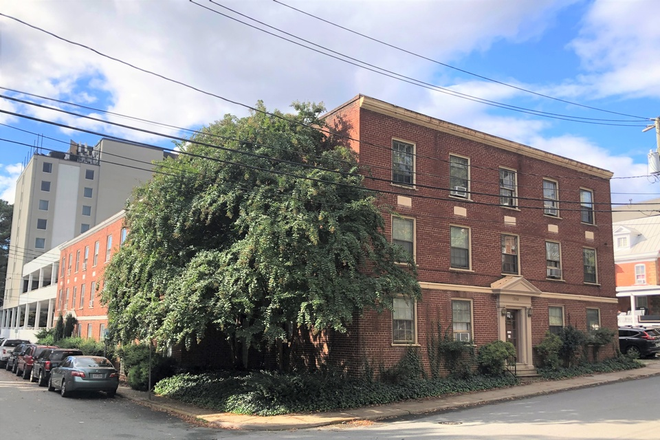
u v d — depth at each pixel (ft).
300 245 49.26
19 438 37.24
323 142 65.51
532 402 55.36
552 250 84.48
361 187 55.57
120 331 59.11
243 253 47.75
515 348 75.87
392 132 67.72
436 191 70.95
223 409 51.98
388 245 56.18
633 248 163.32
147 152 271.69
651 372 80.64
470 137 75.97
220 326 49.42
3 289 300.61
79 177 273.13
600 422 41.65
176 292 50.21
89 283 129.18
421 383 60.90
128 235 61.57
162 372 72.43
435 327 66.95
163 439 38.14
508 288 73.67
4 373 107.45
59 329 137.39
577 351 82.48
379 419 47.39
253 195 52.54
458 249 72.13
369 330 60.54
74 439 37.27
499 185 78.69
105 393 67.77
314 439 37.37
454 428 40.93
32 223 260.42
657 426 39.34
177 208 55.72
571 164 89.51
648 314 161.27
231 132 57.11
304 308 47.19
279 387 51.13
